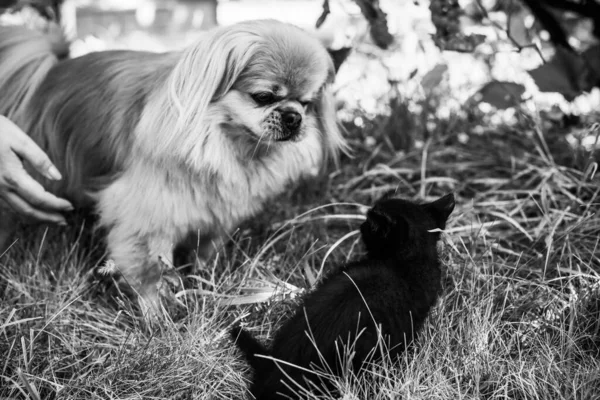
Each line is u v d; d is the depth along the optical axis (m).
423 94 1.31
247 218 1.04
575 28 1.34
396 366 0.85
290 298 0.93
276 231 1.04
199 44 0.93
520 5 1.23
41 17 1.29
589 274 0.96
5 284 1.00
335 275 0.87
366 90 1.35
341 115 1.32
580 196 1.11
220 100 0.94
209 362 0.87
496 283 0.96
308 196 1.17
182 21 2.26
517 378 0.83
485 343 0.87
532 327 0.90
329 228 1.12
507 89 1.13
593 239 1.03
